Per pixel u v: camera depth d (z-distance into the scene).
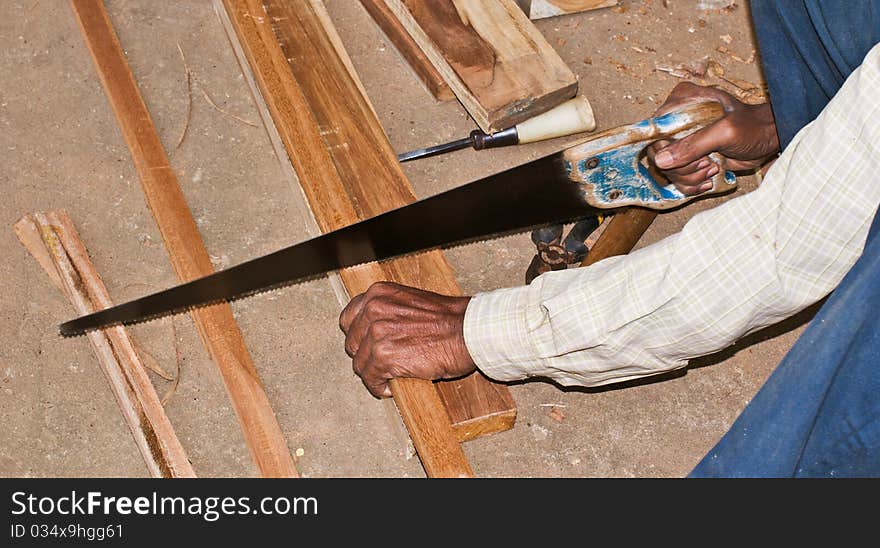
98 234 2.83
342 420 2.60
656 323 1.69
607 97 3.25
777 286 1.58
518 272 2.89
